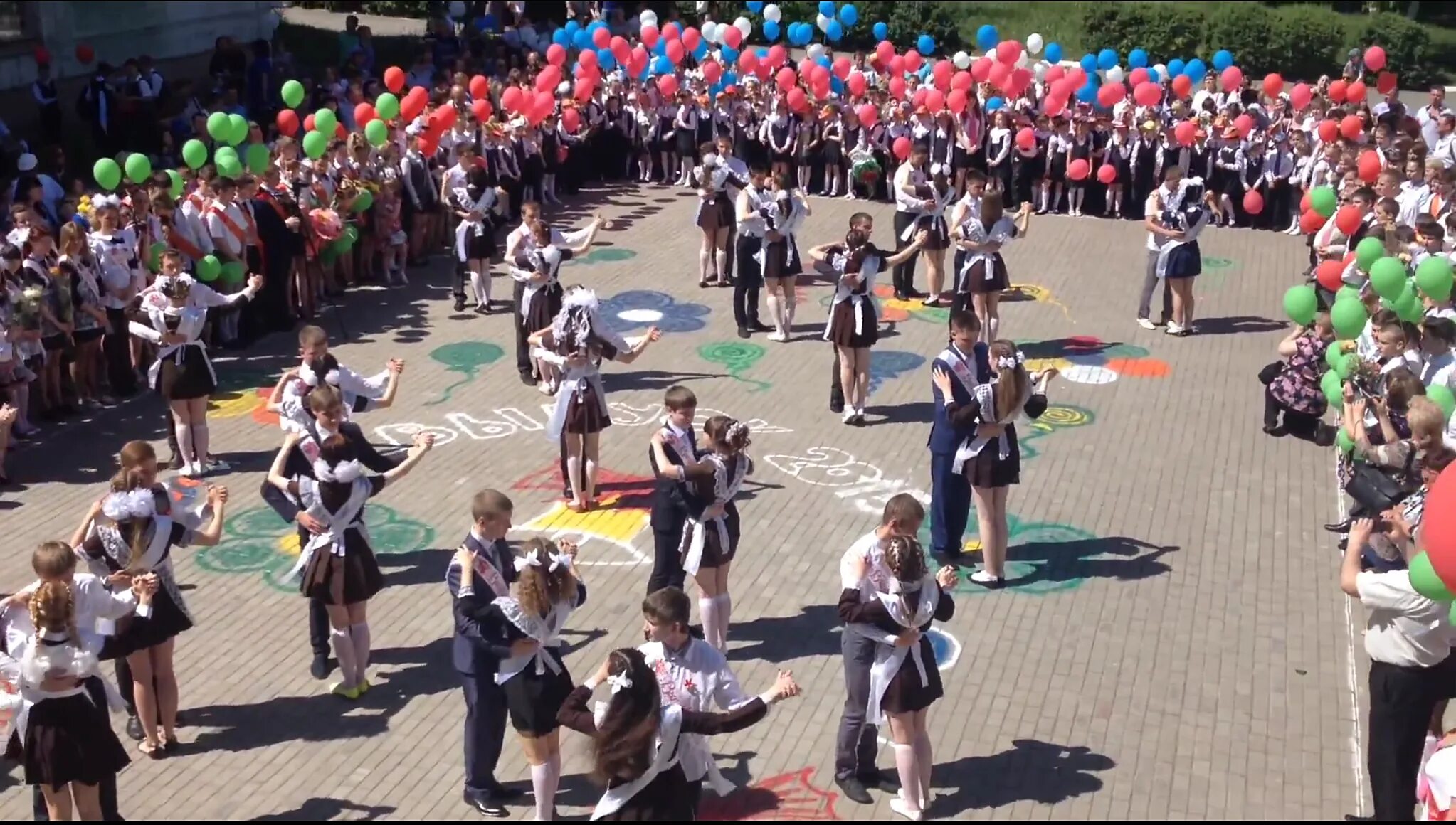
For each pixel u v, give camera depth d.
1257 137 22.97
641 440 13.66
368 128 17.88
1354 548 7.79
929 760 8.02
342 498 8.79
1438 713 8.59
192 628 10.03
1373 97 35.88
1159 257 17.03
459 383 15.12
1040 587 10.84
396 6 38.09
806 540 11.57
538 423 14.08
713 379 15.41
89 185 20.25
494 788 8.11
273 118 24.42
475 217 17.27
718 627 9.50
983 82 23.86
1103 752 8.67
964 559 11.28
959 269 16.30
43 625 7.19
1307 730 9.00
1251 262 20.95
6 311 12.96
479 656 7.80
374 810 8.06
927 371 15.82
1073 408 14.79
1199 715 9.14
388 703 9.16
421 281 18.92
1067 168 22.91
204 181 15.52
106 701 7.62
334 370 10.24
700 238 21.28
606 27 25.58
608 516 11.95
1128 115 23.27
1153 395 15.29
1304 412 13.82
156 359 13.84
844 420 14.18
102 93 21.97
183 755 8.58
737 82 25.52
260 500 12.22
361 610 9.07
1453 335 11.18
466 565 7.75
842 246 13.97
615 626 10.09
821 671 9.56
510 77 23.94
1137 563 11.27
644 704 6.86
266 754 8.60
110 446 13.44
